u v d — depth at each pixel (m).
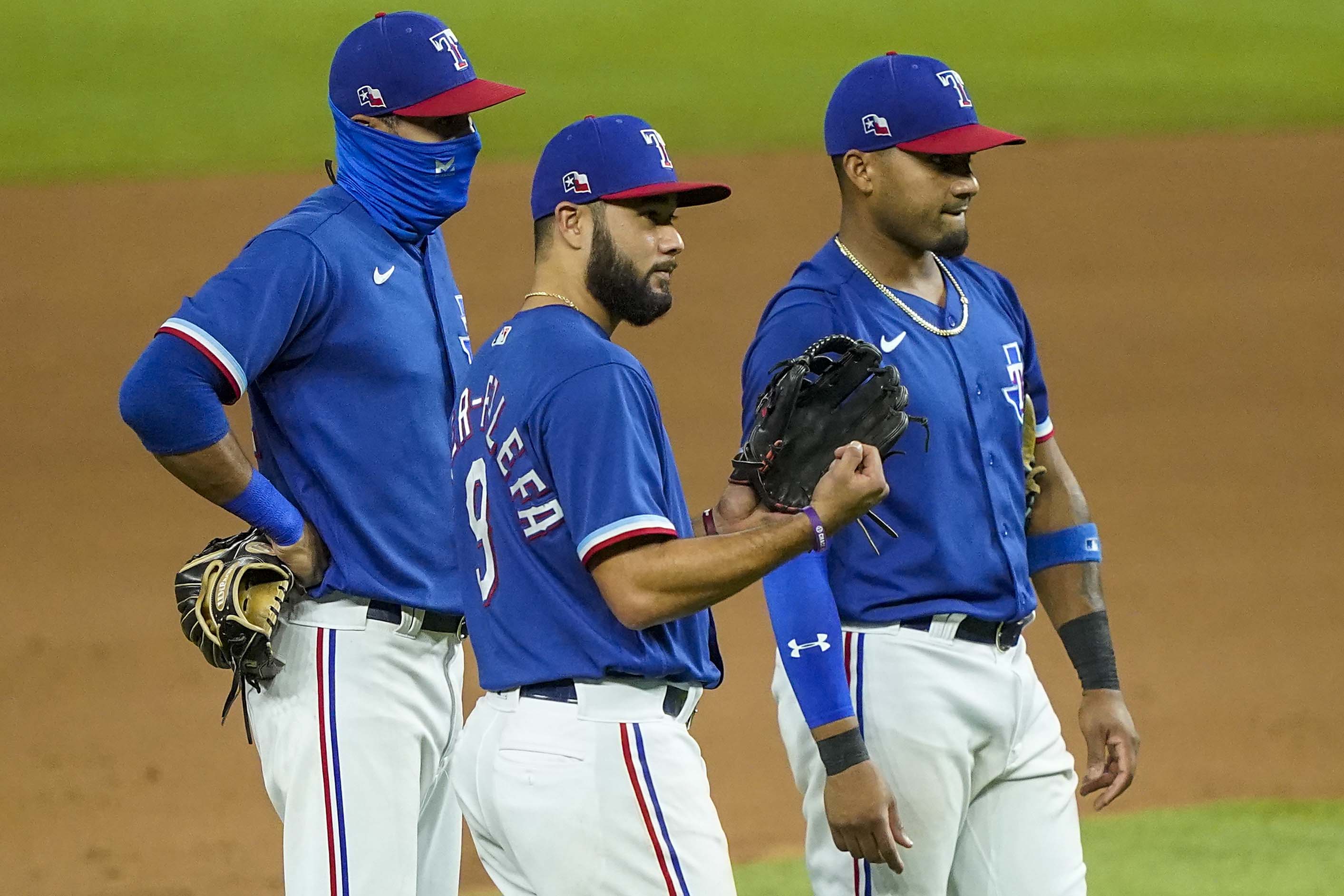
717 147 80.75
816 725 14.04
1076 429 50.78
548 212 13.38
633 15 102.00
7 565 41.34
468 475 13.46
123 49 93.88
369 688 15.53
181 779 29.61
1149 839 24.95
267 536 15.45
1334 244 68.75
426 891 16.59
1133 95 88.56
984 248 69.25
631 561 12.17
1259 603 37.62
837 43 97.44
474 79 16.50
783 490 13.27
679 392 54.28
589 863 12.73
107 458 49.78
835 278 15.23
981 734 14.94
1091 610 16.42
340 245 15.74
